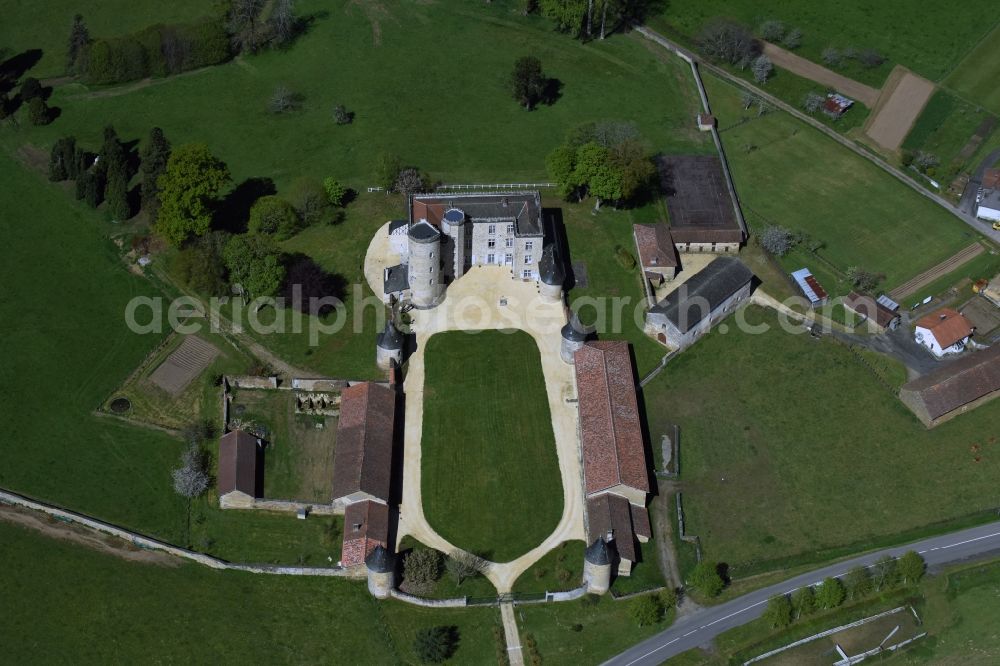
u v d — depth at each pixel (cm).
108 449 16775
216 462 16475
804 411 17300
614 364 17125
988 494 16062
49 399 17512
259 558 15312
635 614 14338
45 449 16800
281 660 14212
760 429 17038
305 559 15275
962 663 14050
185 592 14962
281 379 17650
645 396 17512
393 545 15400
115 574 15175
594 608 14662
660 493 16138
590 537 15188
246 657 14250
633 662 14125
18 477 16388
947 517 15775
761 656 14150
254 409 17250
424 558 14900
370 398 16662
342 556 14900
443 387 17538
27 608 14800
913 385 17350
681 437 16925
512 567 15150
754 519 15800
